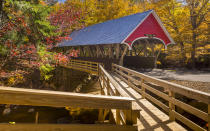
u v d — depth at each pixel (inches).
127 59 801.6
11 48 289.1
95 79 613.6
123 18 698.2
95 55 736.3
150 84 313.1
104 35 660.1
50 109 490.3
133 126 78.4
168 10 837.2
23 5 280.4
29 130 64.7
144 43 743.7
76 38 900.0
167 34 628.1
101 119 253.9
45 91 62.6
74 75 673.0
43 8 310.0
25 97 60.0
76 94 66.7
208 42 730.8
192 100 231.6
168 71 565.9
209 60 723.4
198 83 335.6
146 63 691.4
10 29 291.0
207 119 112.2
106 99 72.2
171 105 157.6
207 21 736.3
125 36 520.4
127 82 323.3
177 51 869.2
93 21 1158.3
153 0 884.6
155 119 158.4
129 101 76.4
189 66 729.6
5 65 334.0
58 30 419.2
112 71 534.3
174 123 148.7
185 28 741.3
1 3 295.1
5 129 61.6
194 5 784.9
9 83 444.5
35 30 312.8
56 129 68.3
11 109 501.4
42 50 337.4
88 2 1066.1
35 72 670.5
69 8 467.2
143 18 546.9
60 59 366.9
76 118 380.5
